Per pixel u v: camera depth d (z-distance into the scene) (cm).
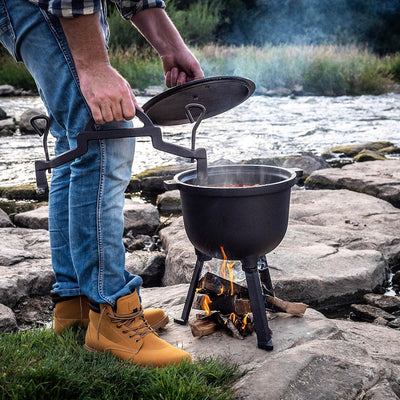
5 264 322
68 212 210
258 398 169
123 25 1830
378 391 176
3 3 185
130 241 402
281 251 327
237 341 210
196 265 223
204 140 802
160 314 220
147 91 1488
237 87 205
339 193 480
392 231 385
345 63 1565
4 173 607
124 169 198
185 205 204
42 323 271
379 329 243
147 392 170
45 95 192
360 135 849
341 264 315
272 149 739
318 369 183
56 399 165
